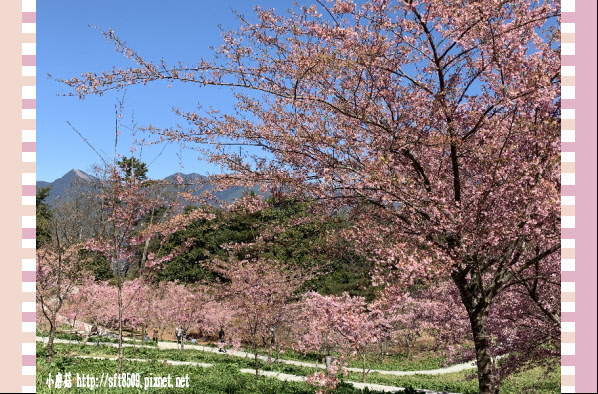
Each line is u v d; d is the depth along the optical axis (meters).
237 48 5.88
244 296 14.01
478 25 5.51
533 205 5.19
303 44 6.01
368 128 6.15
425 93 6.27
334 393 9.73
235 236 28.36
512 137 5.76
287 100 5.89
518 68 5.50
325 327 5.97
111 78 5.32
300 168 6.62
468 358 9.76
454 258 5.48
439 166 6.75
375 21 5.79
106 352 17.45
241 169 6.64
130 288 17.88
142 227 9.84
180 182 7.02
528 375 13.69
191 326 22.62
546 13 5.53
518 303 7.65
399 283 4.98
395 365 21.36
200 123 6.33
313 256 7.88
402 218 6.22
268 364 17.41
